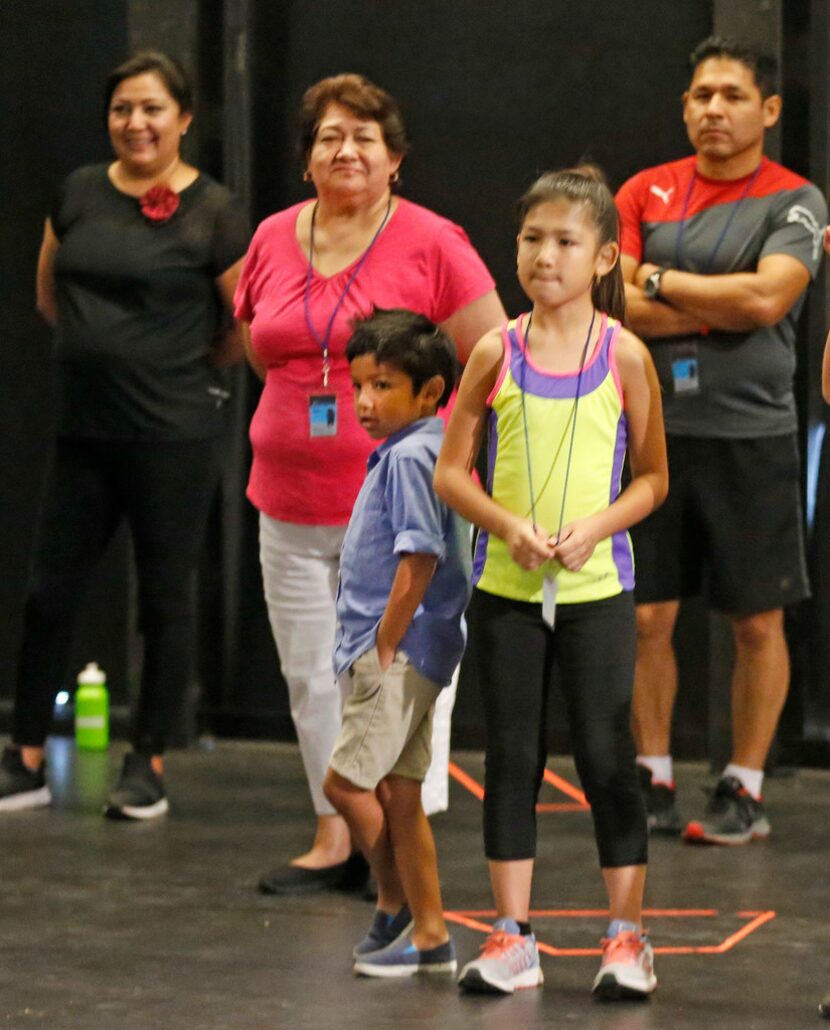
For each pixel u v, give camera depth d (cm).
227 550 1781
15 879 1268
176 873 1287
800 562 1409
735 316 1363
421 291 1173
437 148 1734
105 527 1498
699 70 1399
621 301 1017
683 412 1400
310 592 1220
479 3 1711
